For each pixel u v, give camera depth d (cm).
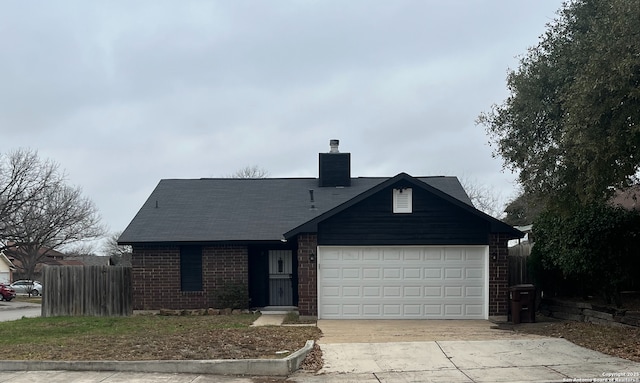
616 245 1263
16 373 918
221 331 1262
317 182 2177
